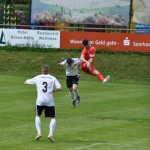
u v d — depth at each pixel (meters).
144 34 81.31
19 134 36.69
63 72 78.62
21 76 77.56
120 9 91.69
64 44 84.69
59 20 94.94
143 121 43.41
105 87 67.75
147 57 80.38
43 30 85.38
